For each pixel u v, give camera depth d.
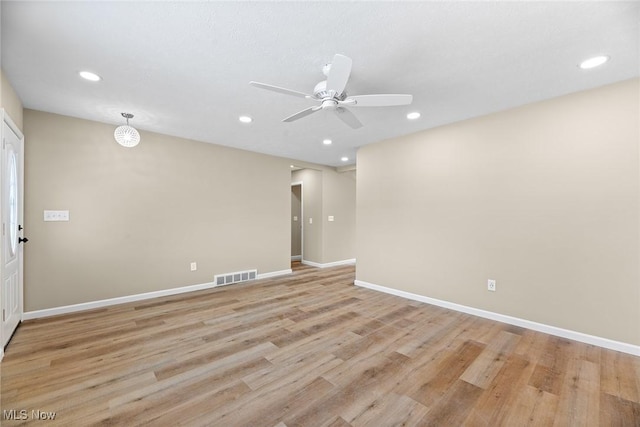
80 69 2.23
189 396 1.85
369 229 4.53
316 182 6.56
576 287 2.66
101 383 1.97
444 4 1.54
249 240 5.02
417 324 3.05
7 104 2.40
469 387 1.96
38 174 3.11
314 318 3.22
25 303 3.05
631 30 1.75
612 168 2.48
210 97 2.74
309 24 1.71
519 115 2.98
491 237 3.20
